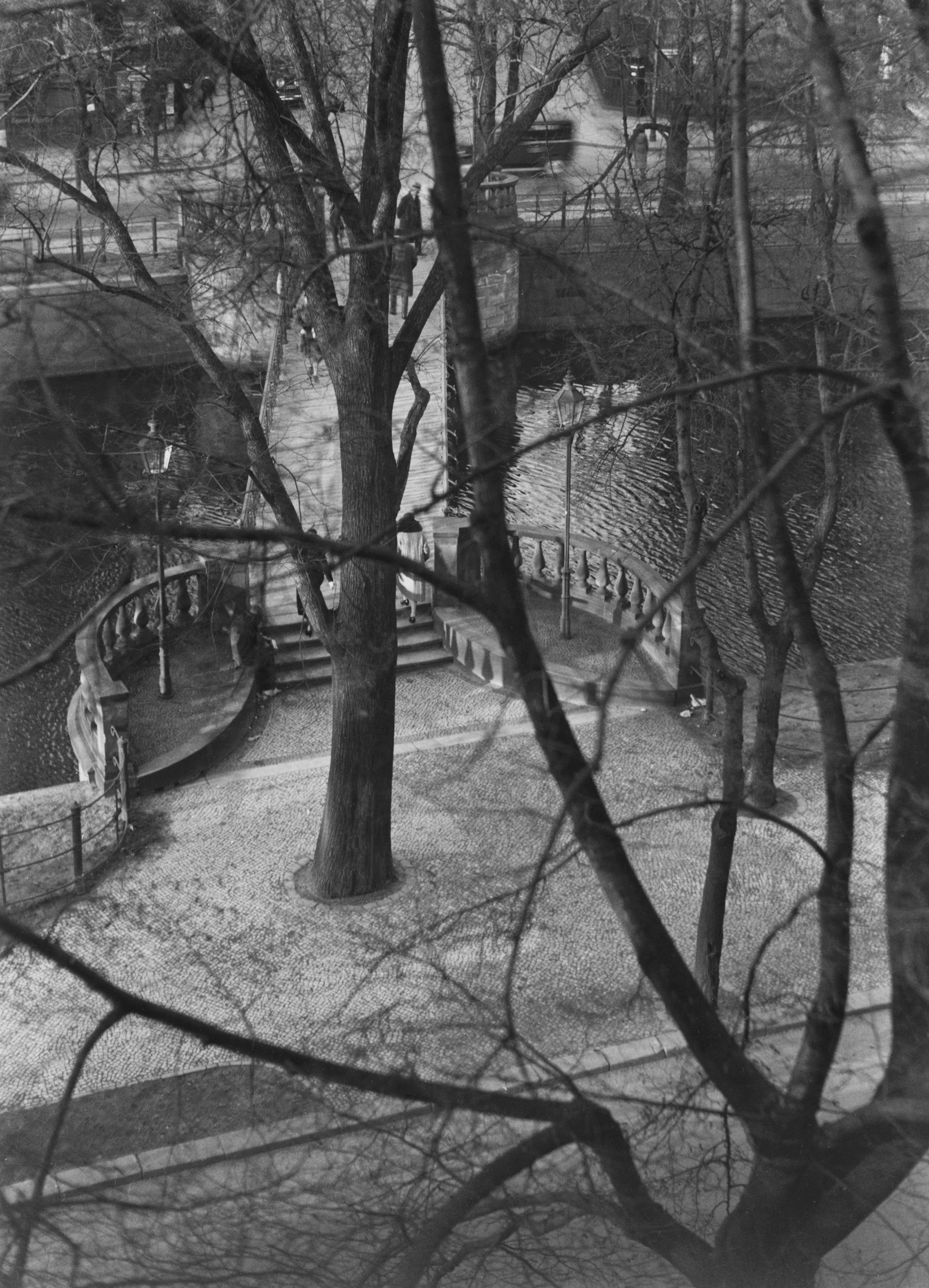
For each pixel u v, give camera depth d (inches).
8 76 665.6
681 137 719.7
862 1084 491.5
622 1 673.6
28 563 325.1
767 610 1203.9
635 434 1424.7
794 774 833.5
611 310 472.7
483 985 642.2
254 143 657.6
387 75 596.7
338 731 719.7
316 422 1096.2
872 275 325.1
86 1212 374.9
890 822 342.0
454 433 1291.8
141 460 746.8
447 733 904.3
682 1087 405.4
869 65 482.9
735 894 721.0
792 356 740.0
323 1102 399.2
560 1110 329.7
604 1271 386.0
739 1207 345.7
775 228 725.9
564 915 701.9
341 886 738.8
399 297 1322.6
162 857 781.9
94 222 1160.2
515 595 307.0
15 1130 562.3
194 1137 549.6
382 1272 346.3
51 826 791.1
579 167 1163.9
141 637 968.3
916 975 331.9
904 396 309.4
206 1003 655.8
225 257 643.5
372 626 698.2
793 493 1344.7
